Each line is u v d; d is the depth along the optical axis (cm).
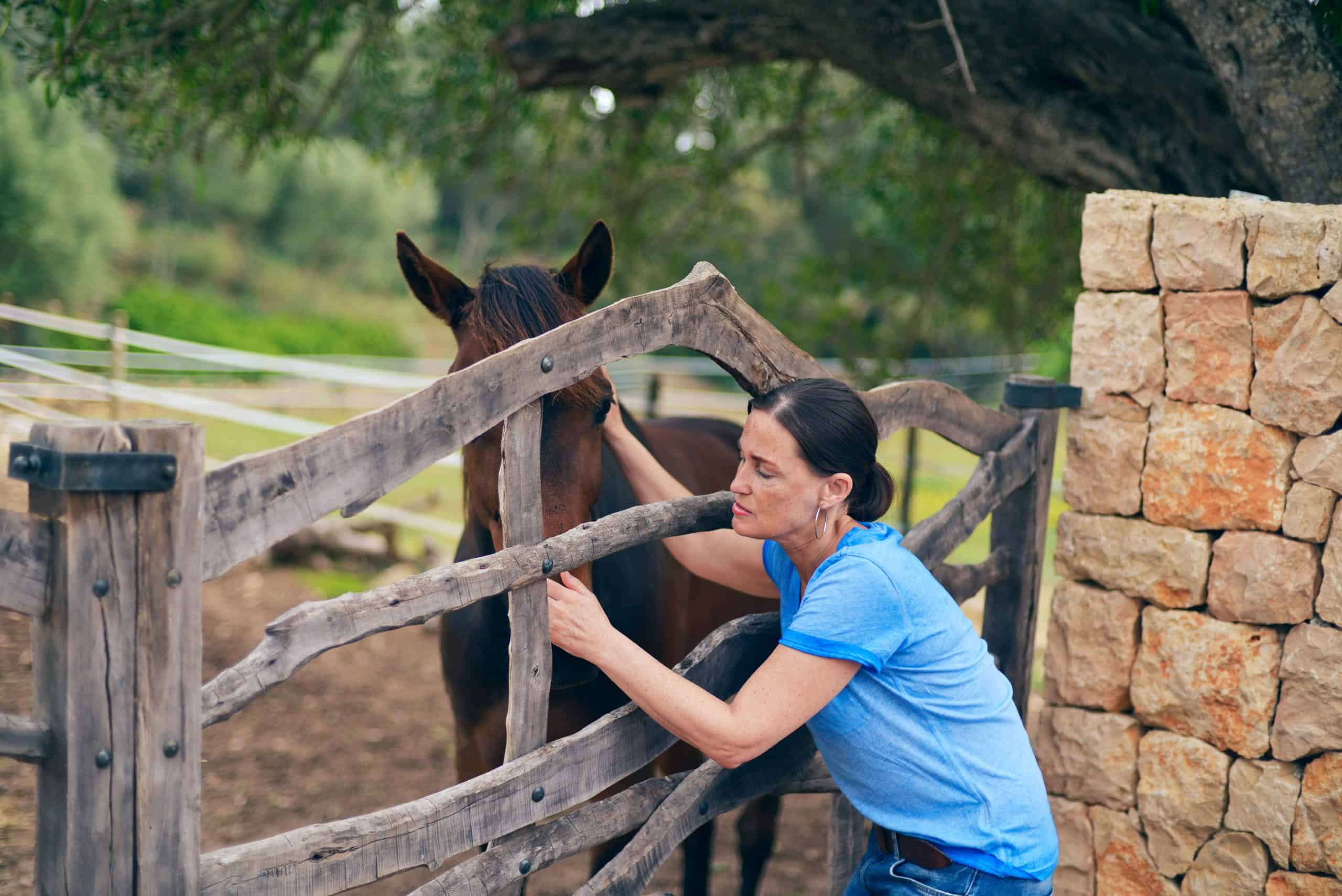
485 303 192
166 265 2567
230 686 129
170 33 418
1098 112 368
